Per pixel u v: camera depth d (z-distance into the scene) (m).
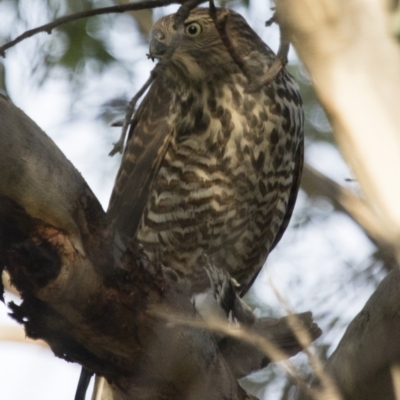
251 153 10.49
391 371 6.70
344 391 6.82
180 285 6.90
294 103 10.73
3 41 10.17
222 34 7.63
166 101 10.81
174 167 10.66
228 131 10.45
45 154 6.08
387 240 4.34
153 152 10.72
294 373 5.84
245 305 9.61
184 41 10.47
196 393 7.14
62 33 10.90
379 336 6.75
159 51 10.52
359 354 6.80
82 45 10.93
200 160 10.56
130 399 7.26
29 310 6.53
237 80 10.49
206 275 9.90
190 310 6.96
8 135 5.92
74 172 6.25
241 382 9.06
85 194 6.32
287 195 11.09
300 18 4.51
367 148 4.30
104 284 6.52
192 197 10.63
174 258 10.88
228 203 10.63
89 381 8.67
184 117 10.62
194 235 10.77
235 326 7.44
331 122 4.46
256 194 10.72
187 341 6.94
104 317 6.60
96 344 6.80
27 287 6.33
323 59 4.45
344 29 4.43
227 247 10.93
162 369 6.99
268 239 11.17
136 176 10.78
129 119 6.38
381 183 4.27
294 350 8.16
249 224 10.91
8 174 5.98
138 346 6.83
